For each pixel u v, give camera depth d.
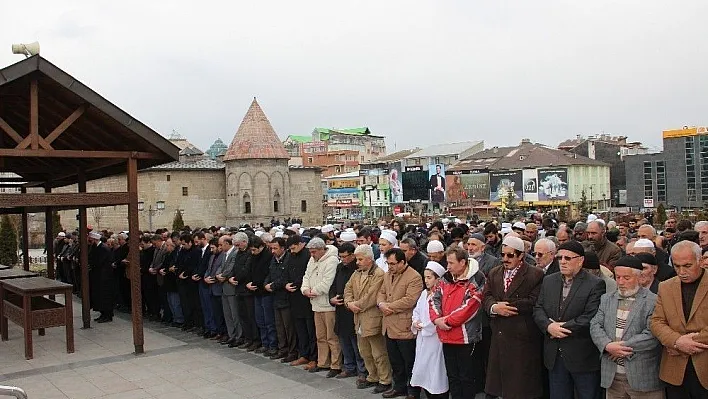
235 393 9.43
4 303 13.67
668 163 93.06
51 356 12.20
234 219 74.31
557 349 6.84
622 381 6.28
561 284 6.95
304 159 145.50
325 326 10.48
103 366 11.34
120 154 12.49
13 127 14.66
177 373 10.70
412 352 8.76
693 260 5.86
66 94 11.95
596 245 10.39
